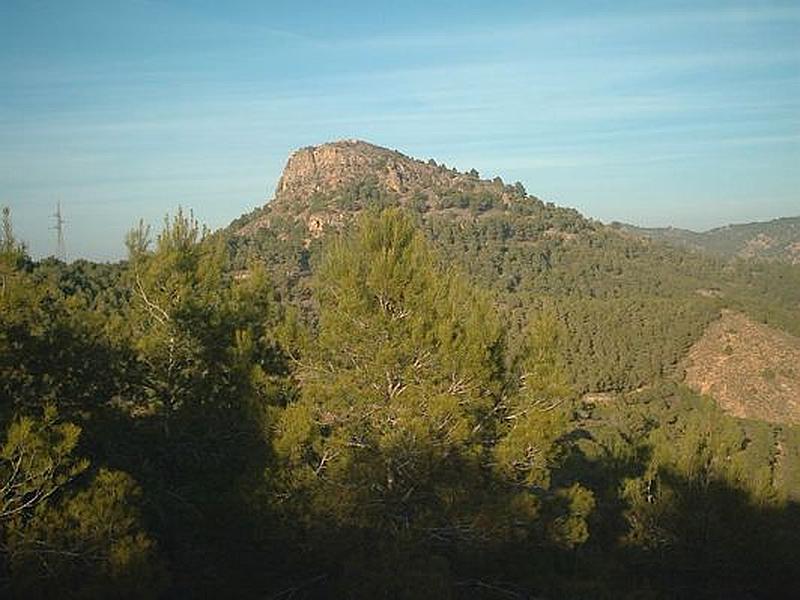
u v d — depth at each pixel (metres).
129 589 8.81
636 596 12.93
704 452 16.22
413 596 10.55
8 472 8.66
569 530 13.10
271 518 11.30
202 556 11.87
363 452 12.16
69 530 8.84
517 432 12.66
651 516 15.51
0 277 11.34
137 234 14.75
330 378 13.16
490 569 13.07
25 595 8.48
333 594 11.96
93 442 11.79
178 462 12.87
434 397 12.16
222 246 15.30
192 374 13.69
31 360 11.16
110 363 12.46
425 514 12.17
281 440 11.59
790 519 17.36
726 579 14.95
